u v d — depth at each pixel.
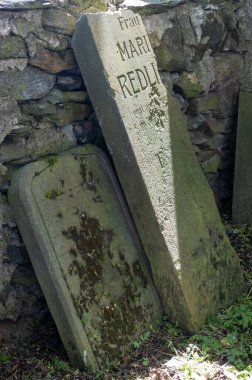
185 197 3.28
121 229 3.11
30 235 2.73
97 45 2.91
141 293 3.06
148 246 3.10
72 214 2.88
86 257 2.86
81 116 3.19
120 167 3.03
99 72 2.92
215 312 3.23
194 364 2.81
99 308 2.82
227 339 2.99
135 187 3.02
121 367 2.78
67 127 3.14
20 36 2.82
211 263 3.29
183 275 3.05
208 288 3.21
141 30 3.31
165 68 3.73
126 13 3.21
